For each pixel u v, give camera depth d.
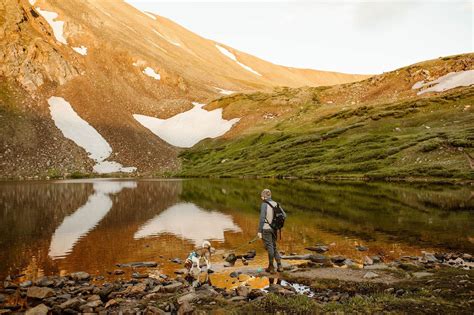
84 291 12.81
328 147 99.38
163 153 133.25
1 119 108.75
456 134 75.19
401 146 79.00
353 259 16.80
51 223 28.75
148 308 10.48
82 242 21.75
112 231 25.19
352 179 69.00
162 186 69.69
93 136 124.81
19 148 102.44
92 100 146.75
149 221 29.33
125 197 49.78
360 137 97.38
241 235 23.39
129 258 18.02
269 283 13.52
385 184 56.78
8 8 156.12
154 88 196.88
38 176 96.06
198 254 15.28
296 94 183.12
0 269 16.14
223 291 12.59
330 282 12.98
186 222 28.62
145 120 166.12
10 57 136.62
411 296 10.69
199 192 55.59
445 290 10.88
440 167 63.00
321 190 51.16
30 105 124.25
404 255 17.25
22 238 22.97
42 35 166.75
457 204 34.22
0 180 88.75
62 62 154.75
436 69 154.62
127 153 123.12
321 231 23.55
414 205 34.31
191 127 166.62
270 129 141.62
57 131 117.81
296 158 97.00
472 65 146.12
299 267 15.62
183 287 13.09
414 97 132.25
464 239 20.17
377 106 126.75
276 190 52.06
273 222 14.87
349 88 177.12
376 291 11.79
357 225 25.36
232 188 61.38
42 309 10.86
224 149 134.50
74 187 67.25
